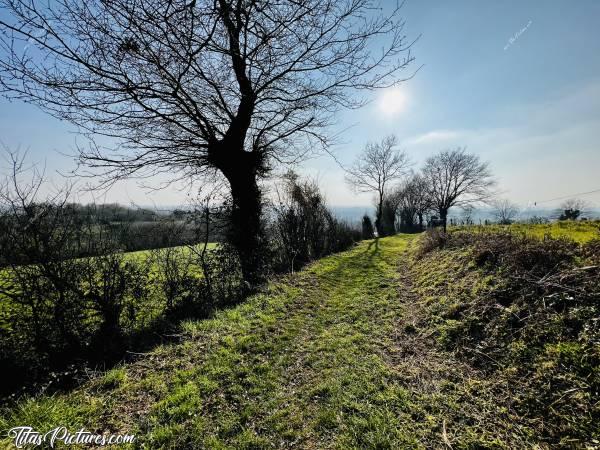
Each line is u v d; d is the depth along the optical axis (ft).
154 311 22.15
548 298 14.46
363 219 106.93
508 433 9.72
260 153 32.30
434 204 180.55
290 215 44.14
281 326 20.27
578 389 10.16
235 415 11.67
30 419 10.34
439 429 10.25
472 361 13.79
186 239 25.89
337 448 9.91
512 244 21.66
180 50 15.07
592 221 39.19
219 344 17.35
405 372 13.97
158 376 13.99
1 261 15.26
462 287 20.90
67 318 16.62
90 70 17.15
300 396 12.92
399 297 25.90
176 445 10.11
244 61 20.13
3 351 14.42
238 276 29.40
